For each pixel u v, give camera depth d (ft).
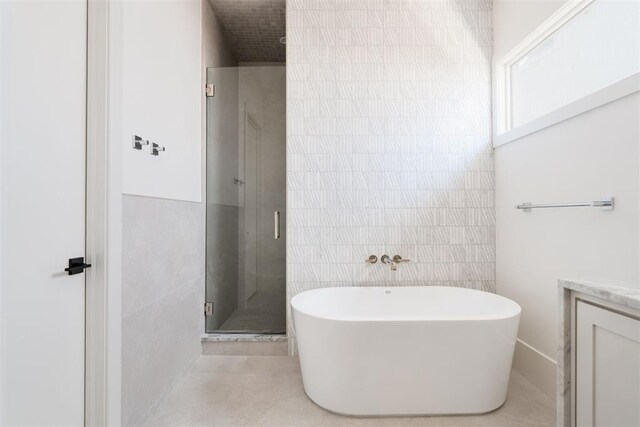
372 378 5.13
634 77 4.07
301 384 6.17
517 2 6.75
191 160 7.06
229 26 9.23
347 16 7.73
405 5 7.77
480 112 7.77
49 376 3.39
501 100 7.53
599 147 4.66
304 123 7.68
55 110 3.48
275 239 7.91
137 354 4.80
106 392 3.97
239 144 7.97
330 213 7.67
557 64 5.98
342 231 7.67
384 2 7.77
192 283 7.00
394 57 7.75
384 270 7.68
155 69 5.44
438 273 7.70
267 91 7.98
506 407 5.41
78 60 3.84
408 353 5.09
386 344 5.08
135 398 4.74
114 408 4.07
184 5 6.73
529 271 6.38
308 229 7.64
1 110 2.84
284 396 5.76
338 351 5.13
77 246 3.83
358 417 5.18
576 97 5.51
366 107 7.72
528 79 6.90
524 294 6.55
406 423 5.02
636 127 4.11
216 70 8.00
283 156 7.97
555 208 5.62
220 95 8.00
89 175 3.97
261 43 10.11
